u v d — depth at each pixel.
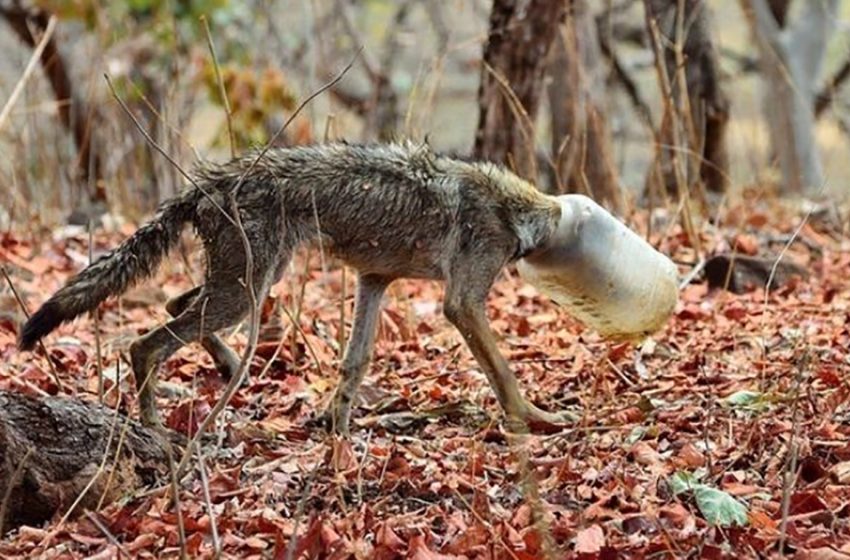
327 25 29.14
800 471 9.18
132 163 19.80
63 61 23.38
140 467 9.27
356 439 10.29
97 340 10.42
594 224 10.67
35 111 18.89
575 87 18.30
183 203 10.16
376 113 25.91
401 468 9.40
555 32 16.78
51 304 9.95
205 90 25.08
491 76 16.97
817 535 8.25
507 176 10.53
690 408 10.52
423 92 22.00
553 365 11.94
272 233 10.06
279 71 22.94
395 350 12.49
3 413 8.88
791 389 10.59
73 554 8.38
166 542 8.45
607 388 10.96
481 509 8.62
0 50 27.33
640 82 35.62
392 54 29.64
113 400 11.07
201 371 11.77
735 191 19.86
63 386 11.28
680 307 13.48
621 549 8.05
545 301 14.27
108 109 20.11
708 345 12.20
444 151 11.06
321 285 14.73
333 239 10.27
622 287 10.70
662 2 20.95
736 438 9.84
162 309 13.84
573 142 17.89
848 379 10.74
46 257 15.76
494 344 10.37
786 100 26.55
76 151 21.47
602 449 9.79
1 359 12.19
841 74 29.80
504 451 9.91
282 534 8.41
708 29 20.97
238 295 10.06
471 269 10.40
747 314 13.32
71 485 8.94
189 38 24.12
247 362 8.72
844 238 17.56
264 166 10.14
